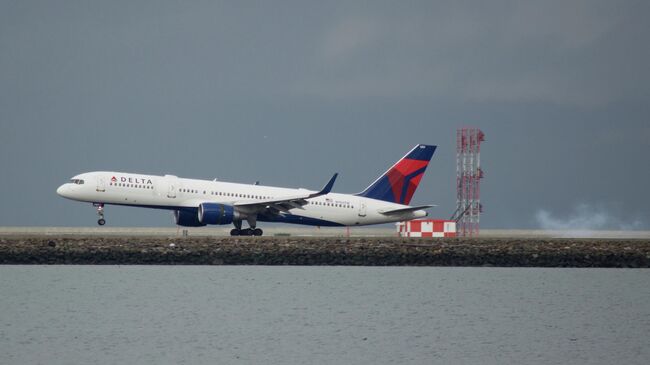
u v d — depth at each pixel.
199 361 171.00
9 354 174.62
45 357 172.62
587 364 173.25
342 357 175.25
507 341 190.25
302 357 174.62
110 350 177.88
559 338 193.50
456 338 192.00
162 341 185.25
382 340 188.88
